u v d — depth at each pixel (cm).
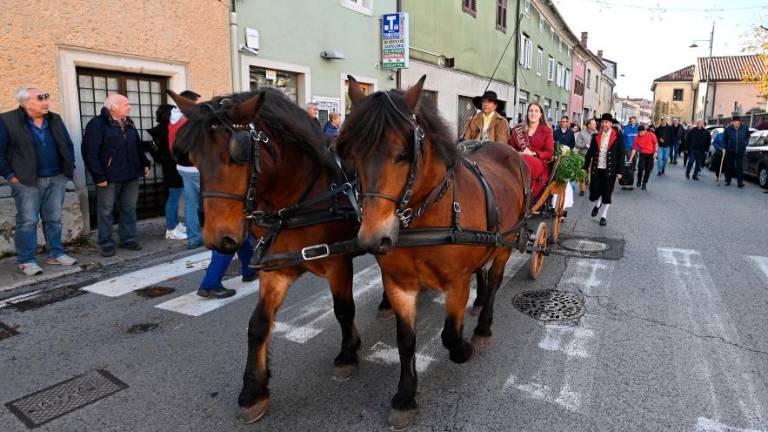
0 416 299
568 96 3478
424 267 285
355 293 512
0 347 387
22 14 600
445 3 1540
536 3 2389
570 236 767
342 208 299
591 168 866
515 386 332
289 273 307
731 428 286
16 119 527
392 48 1246
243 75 895
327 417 300
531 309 465
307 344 395
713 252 672
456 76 1664
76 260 600
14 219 610
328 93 1101
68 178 591
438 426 289
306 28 1017
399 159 229
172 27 770
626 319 442
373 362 368
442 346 393
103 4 679
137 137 650
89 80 711
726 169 1467
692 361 365
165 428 288
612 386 331
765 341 398
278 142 280
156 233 739
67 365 360
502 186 371
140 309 464
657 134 1744
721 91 5003
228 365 361
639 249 687
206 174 241
